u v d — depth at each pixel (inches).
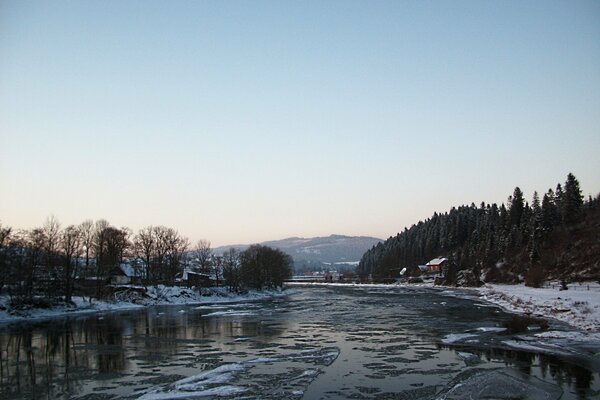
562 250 5280.5
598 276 4352.9
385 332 2198.6
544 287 4574.3
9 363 1625.2
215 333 2285.9
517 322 2358.5
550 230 5782.5
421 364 1493.6
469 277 6929.1
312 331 2284.7
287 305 4156.0
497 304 3695.9
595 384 1207.6
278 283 6845.5
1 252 3238.2
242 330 2379.4
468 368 1416.1
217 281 5826.8
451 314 2962.6
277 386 1256.8
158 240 5319.9
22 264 3344.0
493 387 1184.2
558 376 1289.4
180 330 2422.5
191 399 1161.4
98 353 1788.9
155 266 5251.0
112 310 3791.8
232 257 6756.9
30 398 1207.6
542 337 1871.3
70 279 3772.1
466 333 2080.5
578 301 2790.4
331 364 1510.8
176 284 5511.8
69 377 1413.6
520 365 1423.5
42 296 3545.8
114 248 5064.0
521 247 6451.8
